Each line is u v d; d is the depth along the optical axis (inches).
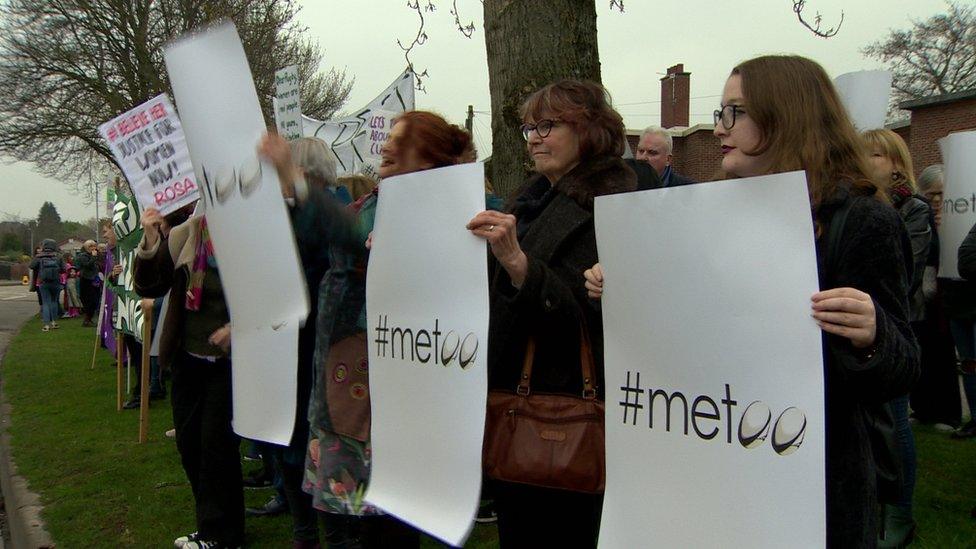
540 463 68.9
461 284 69.0
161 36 663.8
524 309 68.8
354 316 90.7
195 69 87.7
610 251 58.6
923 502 136.9
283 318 85.8
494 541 128.7
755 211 49.9
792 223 48.3
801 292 48.1
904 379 49.1
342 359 90.6
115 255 288.2
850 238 51.6
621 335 58.6
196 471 128.1
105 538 138.4
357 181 117.5
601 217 58.7
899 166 141.0
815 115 54.4
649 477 56.8
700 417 53.3
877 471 68.5
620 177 72.7
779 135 54.7
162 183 122.9
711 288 52.3
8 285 1600.6
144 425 206.5
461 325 69.0
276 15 679.1
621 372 58.9
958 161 156.0
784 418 48.9
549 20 128.0
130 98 691.4
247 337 93.1
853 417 53.8
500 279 74.7
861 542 52.2
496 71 132.9
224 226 91.7
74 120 738.2
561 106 73.6
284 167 84.2
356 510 86.9
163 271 124.4
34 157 781.3
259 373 91.0
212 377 120.3
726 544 51.6
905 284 52.1
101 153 762.8
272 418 89.1
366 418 89.4
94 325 597.0
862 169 54.4
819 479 47.4
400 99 228.8
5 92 724.7
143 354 205.8
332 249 91.8
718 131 58.8
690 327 53.6
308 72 804.6
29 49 700.7
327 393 90.9
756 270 49.9
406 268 74.5
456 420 69.1
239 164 86.2
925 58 1139.3
